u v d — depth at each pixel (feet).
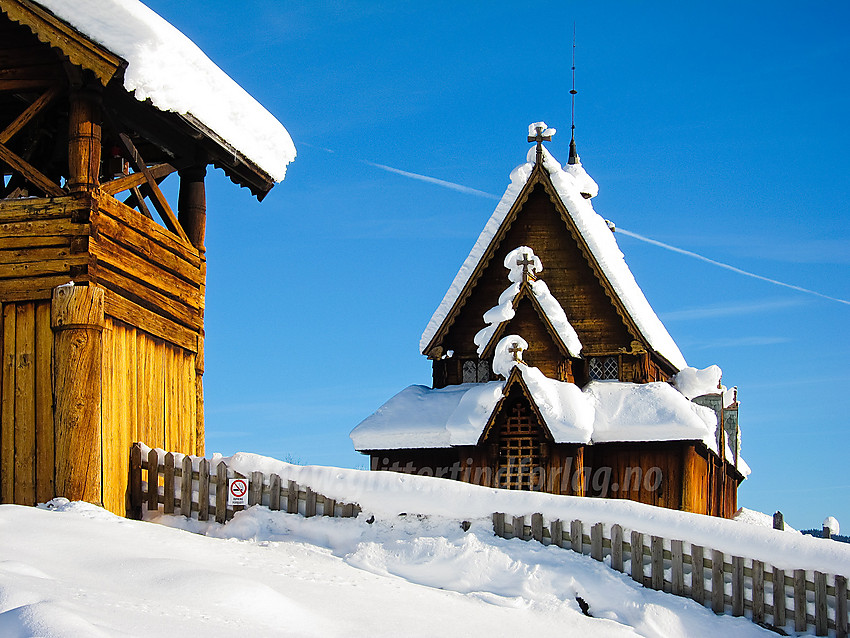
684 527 58.44
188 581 43.09
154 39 62.64
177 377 72.33
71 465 60.44
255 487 65.10
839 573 54.95
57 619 32.48
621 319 108.88
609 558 59.47
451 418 101.09
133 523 57.93
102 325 62.23
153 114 71.00
